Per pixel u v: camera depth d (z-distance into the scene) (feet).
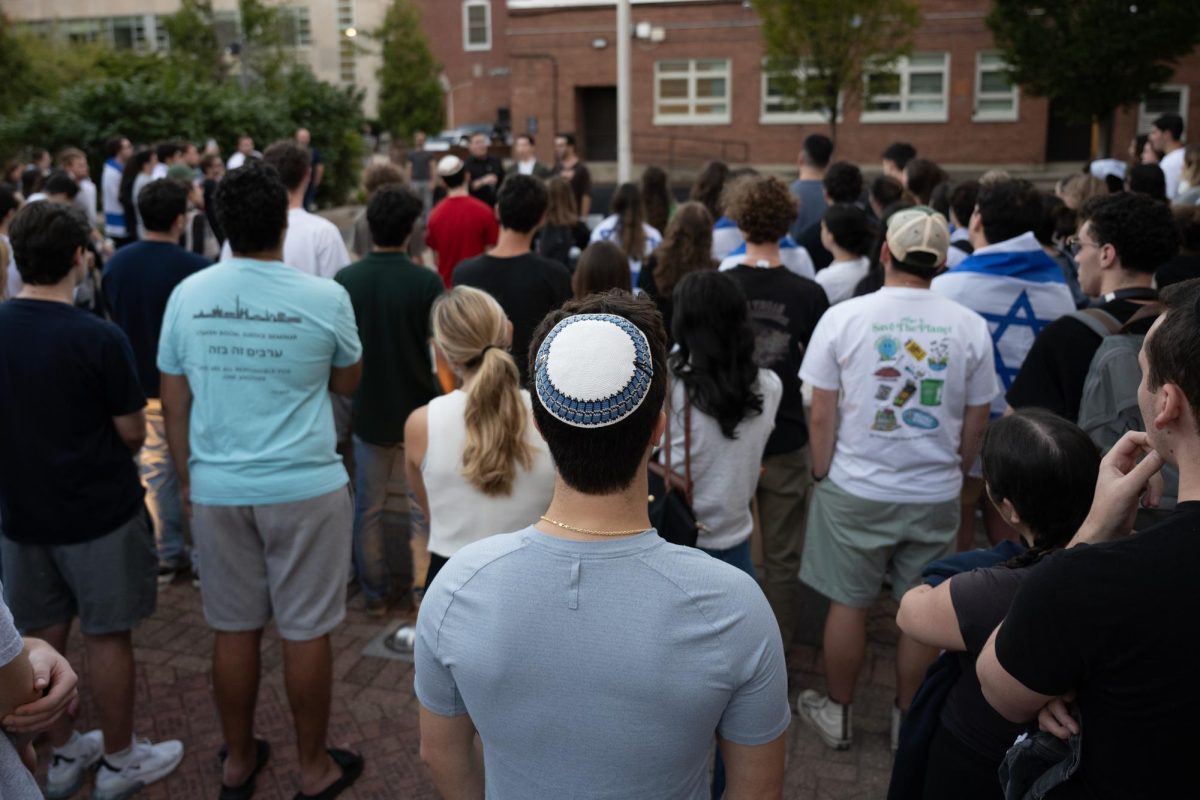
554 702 4.42
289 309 9.51
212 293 9.48
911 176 18.95
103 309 22.48
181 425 9.88
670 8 81.15
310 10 139.74
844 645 10.65
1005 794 5.30
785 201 11.57
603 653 4.36
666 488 9.11
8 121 55.47
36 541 9.86
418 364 13.26
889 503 10.07
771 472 11.53
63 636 10.46
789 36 51.88
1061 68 47.01
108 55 76.23
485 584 4.56
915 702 6.66
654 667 4.33
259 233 9.51
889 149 22.52
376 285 13.02
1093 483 6.19
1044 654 4.47
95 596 10.02
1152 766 4.26
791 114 80.18
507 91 129.08
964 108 75.82
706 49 81.20
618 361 4.39
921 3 74.79
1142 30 45.42
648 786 4.48
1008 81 50.31
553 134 87.15
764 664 4.53
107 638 10.21
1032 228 11.70
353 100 67.36
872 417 10.03
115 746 10.34
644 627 4.36
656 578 4.43
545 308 13.48
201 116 57.26
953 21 74.64
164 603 14.69
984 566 6.53
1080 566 4.37
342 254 15.46
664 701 4.35
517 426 8.43
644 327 4.67
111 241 38.04
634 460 4.50
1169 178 27.30
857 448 10.18
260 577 9.88
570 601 4.41
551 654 4.40
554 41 85.51
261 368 9.46
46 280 9.71
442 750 5.04
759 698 4.55
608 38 84.12
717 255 17.79
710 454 9.28
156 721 11.76
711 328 9.12
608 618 4.38
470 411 8.45
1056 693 4.55
